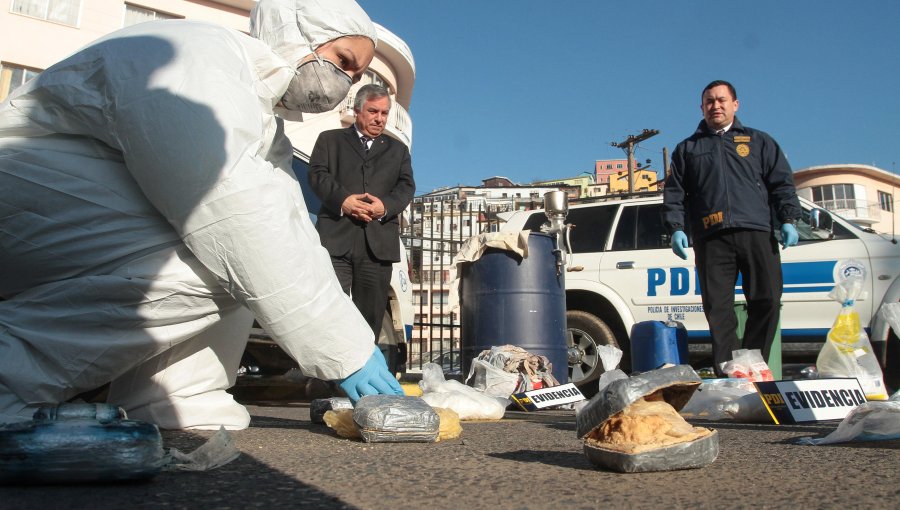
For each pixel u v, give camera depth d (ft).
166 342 6.04
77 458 3.83
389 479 4.26
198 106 5.46
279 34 6.77
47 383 5.58
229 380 7.41
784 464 4.92
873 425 6.28
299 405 16.07
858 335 13.52
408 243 31.73
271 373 16.93
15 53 57.41
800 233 18.81
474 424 9.23
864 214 148.25
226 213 5.48
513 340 15.78
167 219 5.67
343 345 6.12
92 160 5.83
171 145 5.37
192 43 5.80
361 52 7.01
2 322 5.63
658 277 19.79
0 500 3.55
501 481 4.22
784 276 18.57
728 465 4.85
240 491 3.83
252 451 5.54
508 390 14.53
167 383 6.91
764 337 13.29
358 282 11.69
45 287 5.74
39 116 5.69
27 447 3.78
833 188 149.69
